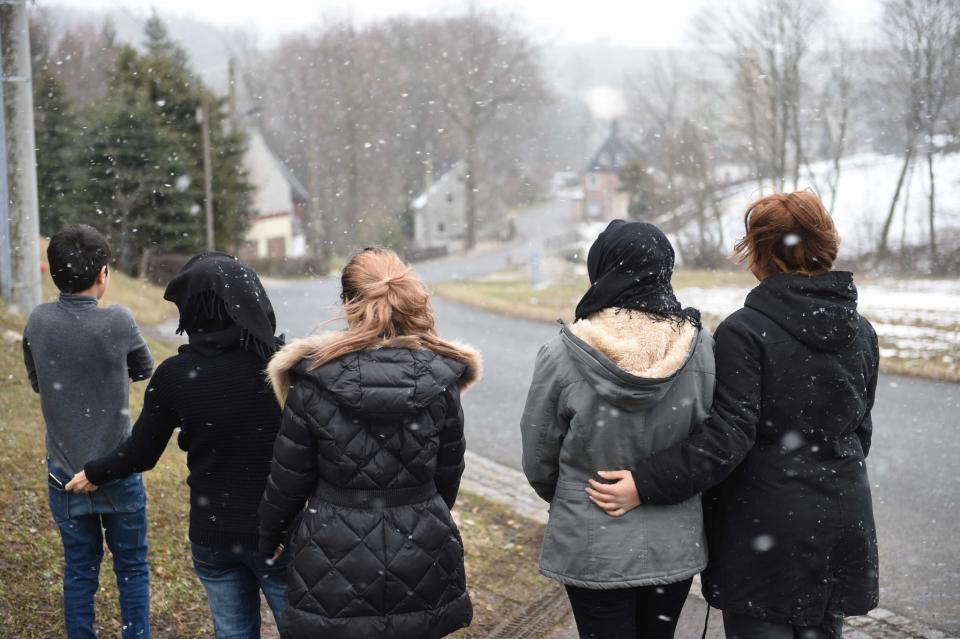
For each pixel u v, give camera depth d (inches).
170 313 788.6
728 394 110.6
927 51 1584.6
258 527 117.6
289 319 811.4
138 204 1330.0
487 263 2581.2
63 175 1317.7
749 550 111.3
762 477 111.4
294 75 3129.9
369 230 2824.8
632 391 107.3
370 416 105.1
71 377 133.3
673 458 109.2
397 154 3120.1
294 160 3110.2
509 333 780.6
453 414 113.2
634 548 110.6
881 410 417.1
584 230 3240.7
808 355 110.6
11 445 217.0
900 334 684.1
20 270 398.6
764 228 115.1
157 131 1336.1
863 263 1642.5
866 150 2148.1
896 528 249.9
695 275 1517.0
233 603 123.5
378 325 107.7
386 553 106.0
